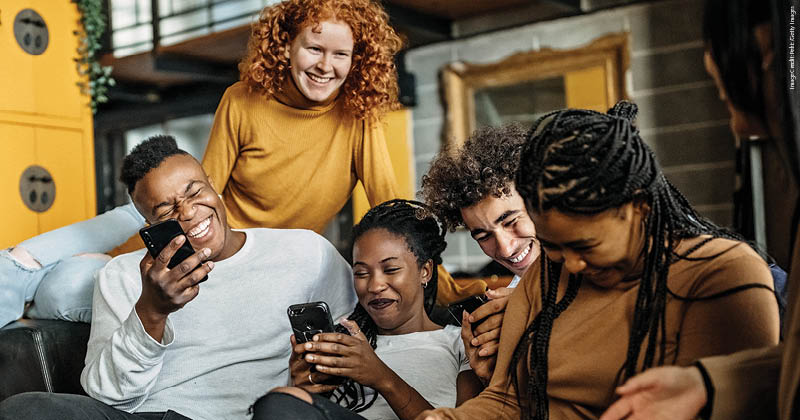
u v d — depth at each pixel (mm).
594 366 1070
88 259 1944
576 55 3629
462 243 3766
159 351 1423
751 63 820
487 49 3854
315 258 1702
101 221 2125
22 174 3143
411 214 1640
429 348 1553
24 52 3180
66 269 1897
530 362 1140
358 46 1952
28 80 3189
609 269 1058
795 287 865
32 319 1899
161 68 3996
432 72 4016
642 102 3484
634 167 978
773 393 882
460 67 3916
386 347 1585
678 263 1033
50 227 3242
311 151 2014
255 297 1634
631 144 996
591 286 1119
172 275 1342
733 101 858
